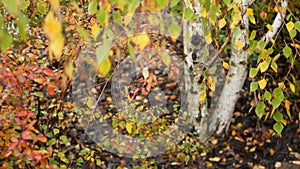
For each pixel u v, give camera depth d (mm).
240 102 3887
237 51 2986
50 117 2719
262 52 1866
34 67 1992
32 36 2361
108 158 3135
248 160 3301
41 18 2338
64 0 2314
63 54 2236
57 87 2361
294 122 3664
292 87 1990
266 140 3502
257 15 3109
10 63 2107
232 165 3246
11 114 1918
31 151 1952
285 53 1833
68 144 3010
